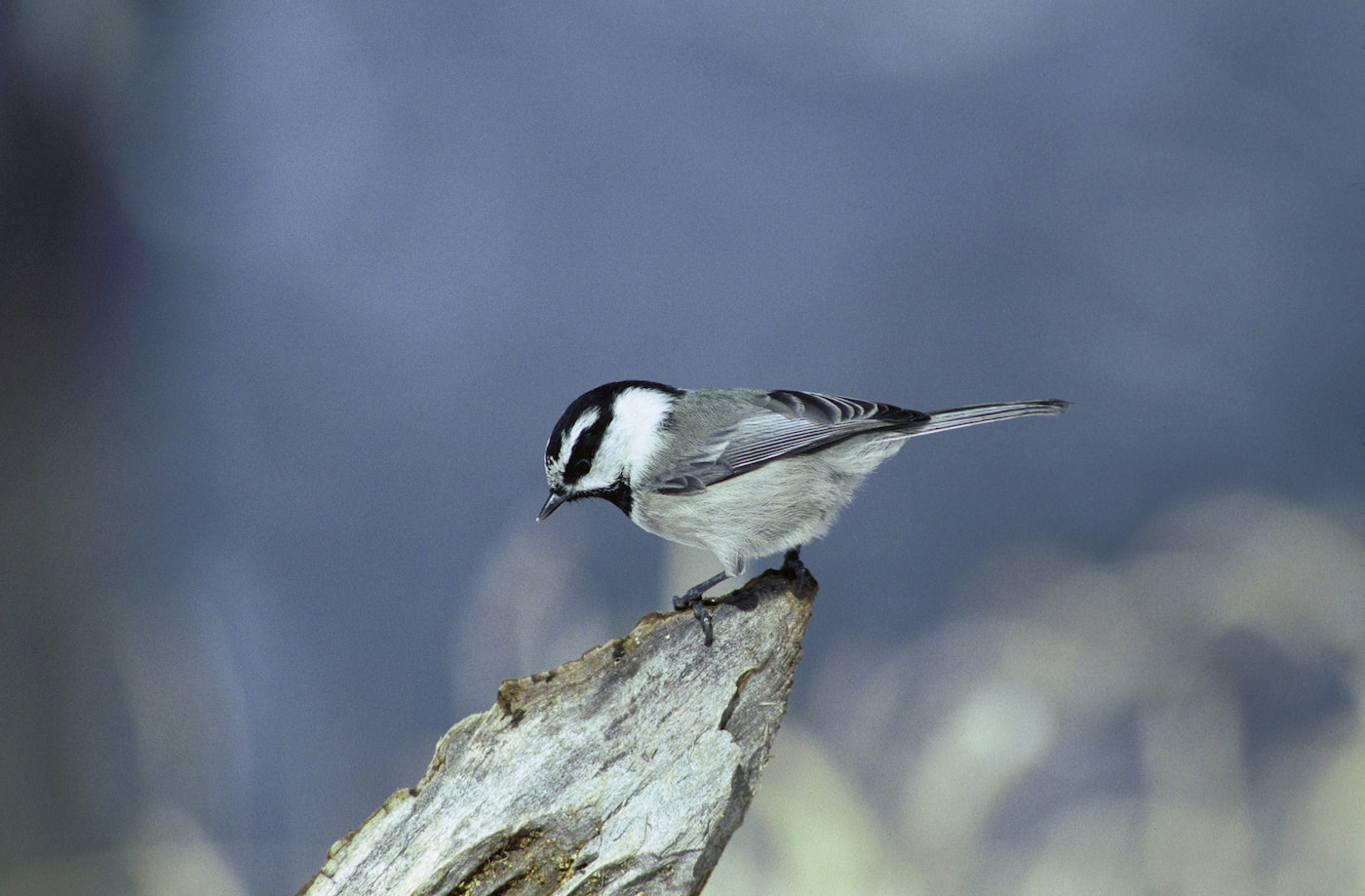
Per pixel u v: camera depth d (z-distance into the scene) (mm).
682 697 4516
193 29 13609
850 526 15258
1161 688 6867
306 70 19516
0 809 7742
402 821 4273
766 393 6707
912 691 7086
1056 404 6574
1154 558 7438
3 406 8875
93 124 9508
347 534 14945
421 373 17359
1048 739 6270
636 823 4324
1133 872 6680
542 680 4473
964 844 5988
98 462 9359
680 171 19984
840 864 5793
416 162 19641
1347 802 6508
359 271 18406
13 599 8383
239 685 9305
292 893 8852
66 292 9266
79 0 9250
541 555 7426
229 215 16953
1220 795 6754
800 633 4789
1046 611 7207
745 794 4539
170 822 7762
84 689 8367
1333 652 6715
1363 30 19594
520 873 4266
